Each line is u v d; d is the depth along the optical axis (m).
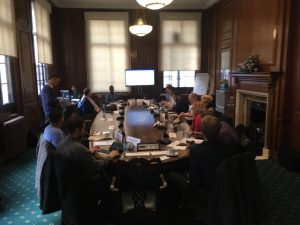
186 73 8.38
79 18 7.76
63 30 7.75
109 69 7.98
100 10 7.76
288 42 4.21
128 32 7.89
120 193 2.09
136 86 8.03
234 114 5.86
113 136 3.30
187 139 3.06
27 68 5.41
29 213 2.84
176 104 5.36
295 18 4.15
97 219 2.24
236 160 1.90
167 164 2.50
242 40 5.64
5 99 4.66
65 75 7.93
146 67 8.13
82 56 7.91
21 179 3.75
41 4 6.29
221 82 7.05
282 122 4.42
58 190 2.18
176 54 8.09
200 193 2.09
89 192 2.17
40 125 6.09
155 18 7.95
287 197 3.19
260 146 4.97
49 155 2.20
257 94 4.96
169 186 2.44
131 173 2.04
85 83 8.02
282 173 3.94
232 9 6.21
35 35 6.02
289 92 4.34
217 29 7.32
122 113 4.89
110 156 2.48
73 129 2.33
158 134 3.31
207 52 8.12
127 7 7.79
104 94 7.99
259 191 2.07
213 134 2.04
